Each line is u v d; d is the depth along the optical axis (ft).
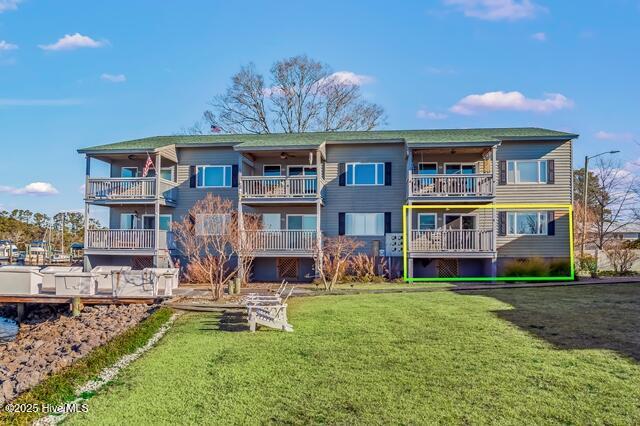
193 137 96.32
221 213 82.28
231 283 62.39
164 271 61.16
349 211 85.51
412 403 22.89
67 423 21.91
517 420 20.62
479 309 45.29
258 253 78.74
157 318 44.27
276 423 21.34
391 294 58.70
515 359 28.81
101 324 48.34
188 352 33.14
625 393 22.97
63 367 31.22
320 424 21.04
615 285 63.72
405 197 84.38
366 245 84.53
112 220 90.48
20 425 21.38
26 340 48.37
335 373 27.58
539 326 37.24
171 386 26.40
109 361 31.60
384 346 32.89
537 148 82.53
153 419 22.11
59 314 62.18
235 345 34.71
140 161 90.48
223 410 22.90
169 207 88.48
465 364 28.27
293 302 53.57
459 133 87.20
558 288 61.21
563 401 22.34
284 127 143.74
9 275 62.13
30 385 28.73
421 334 35.88
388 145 85.56
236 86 143.84
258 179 81.10
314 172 87.10
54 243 198.29
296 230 80.02
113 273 60.13
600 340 32.40
